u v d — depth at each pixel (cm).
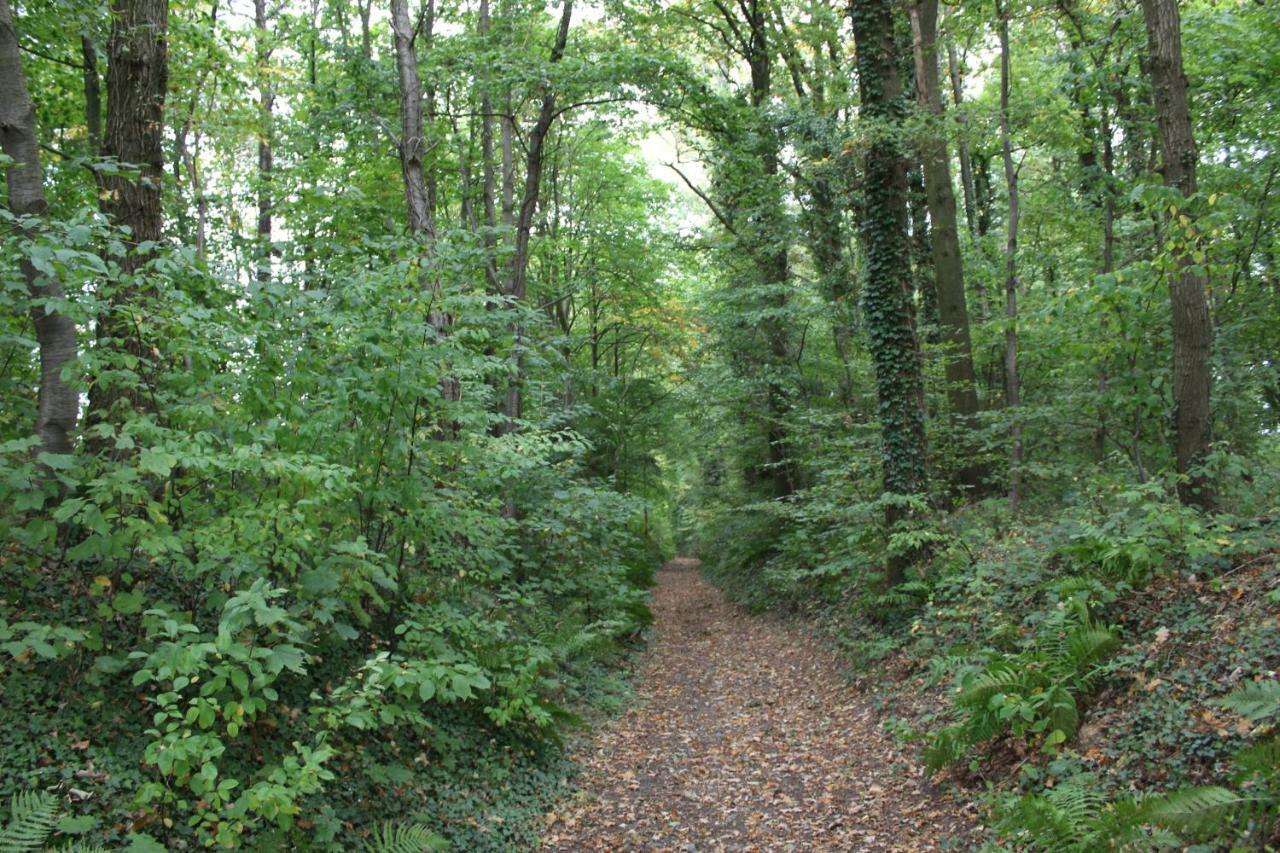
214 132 1331
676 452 2997
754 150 1609
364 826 504
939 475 1341
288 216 1202
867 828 579
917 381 1085
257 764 492
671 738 854
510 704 663
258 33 1388
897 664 894
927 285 1653
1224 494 779
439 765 619
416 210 1068
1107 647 579
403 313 613
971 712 607
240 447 464
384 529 673
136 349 575
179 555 481
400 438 620
